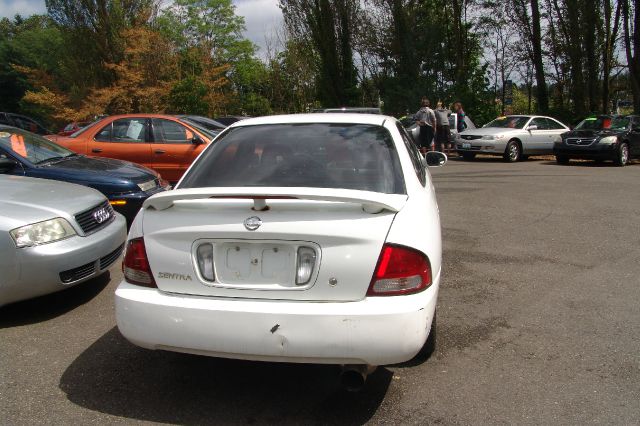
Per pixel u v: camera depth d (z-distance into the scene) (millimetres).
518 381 3346
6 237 4141
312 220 2768
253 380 3414
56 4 25312
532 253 6168
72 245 4434
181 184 3514
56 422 2938
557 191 10734
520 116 18719
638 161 17656
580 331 4066
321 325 2703
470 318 4332
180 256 2902
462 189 11102
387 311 2699
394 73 26594
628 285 5062
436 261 3023
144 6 25453
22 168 6707
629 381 3332
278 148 3646
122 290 3021
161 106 23797
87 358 3721
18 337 4066
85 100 25547
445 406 3076
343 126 3852
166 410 3072
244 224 2797
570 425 2873
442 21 27016
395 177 3369
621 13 23797
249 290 2822
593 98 23422
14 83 60844
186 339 2842
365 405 3104
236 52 48281
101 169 7129
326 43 26047
